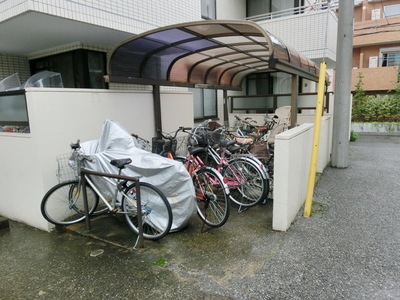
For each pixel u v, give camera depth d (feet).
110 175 10.27
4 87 14.79
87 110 13.16
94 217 12.89
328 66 34.35
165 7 18.24
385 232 10.55
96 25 13.75
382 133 43.21
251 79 34.27
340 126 19.99
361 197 14.28
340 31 19.31
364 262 8.70
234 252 9.54
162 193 10.22
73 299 7.73
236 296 7.46
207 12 27.73
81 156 11.39
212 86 21.24
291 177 10.92
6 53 19.04
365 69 49.16
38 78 13.76
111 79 13.84
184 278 8.32
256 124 28.04
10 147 12.54
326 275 8.14
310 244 9.84
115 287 8.10
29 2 11.15
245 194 14.03
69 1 12.49
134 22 15.76
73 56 17.71
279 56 11.68
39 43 16.81
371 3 55.16
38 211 12.14
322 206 13.24
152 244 10.31
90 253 10.00
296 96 15.24
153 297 7.60
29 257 10.00
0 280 8.77
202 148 13.26
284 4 32.30
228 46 14.76
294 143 11.06
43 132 11.53
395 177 17.65
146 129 16.39
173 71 17.57
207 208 12.85
